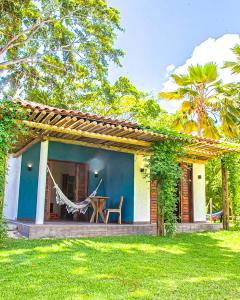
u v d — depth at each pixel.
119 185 9.77
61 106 15.49
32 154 9.52
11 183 10.73
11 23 11.98
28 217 9.20
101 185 10.27
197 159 10.70
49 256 4.75
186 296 3.04
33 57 13.27
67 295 2.98
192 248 6.12
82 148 9.95
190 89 14.05
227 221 9.91
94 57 14.05
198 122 14.24
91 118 6.27
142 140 7.86
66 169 12.67
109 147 8.84
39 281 3.44
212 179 16.78
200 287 3.36
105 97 16.42
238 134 14.40
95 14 13.08
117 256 4.96
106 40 13.82
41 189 7.39
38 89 14.85
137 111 18.30
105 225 7.65
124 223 9.14
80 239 6.64
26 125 6.17
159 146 7.82
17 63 14.05
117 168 10.00
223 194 10.05
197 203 10.57
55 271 3.87
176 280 3.63
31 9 12.62
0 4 11.06
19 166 10.07
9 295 2.96
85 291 3.12
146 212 9.22
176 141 7.88
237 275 3.98
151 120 18.45
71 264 4.28
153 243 6.48
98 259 4.67
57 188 8.02
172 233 7.59
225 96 13.67
